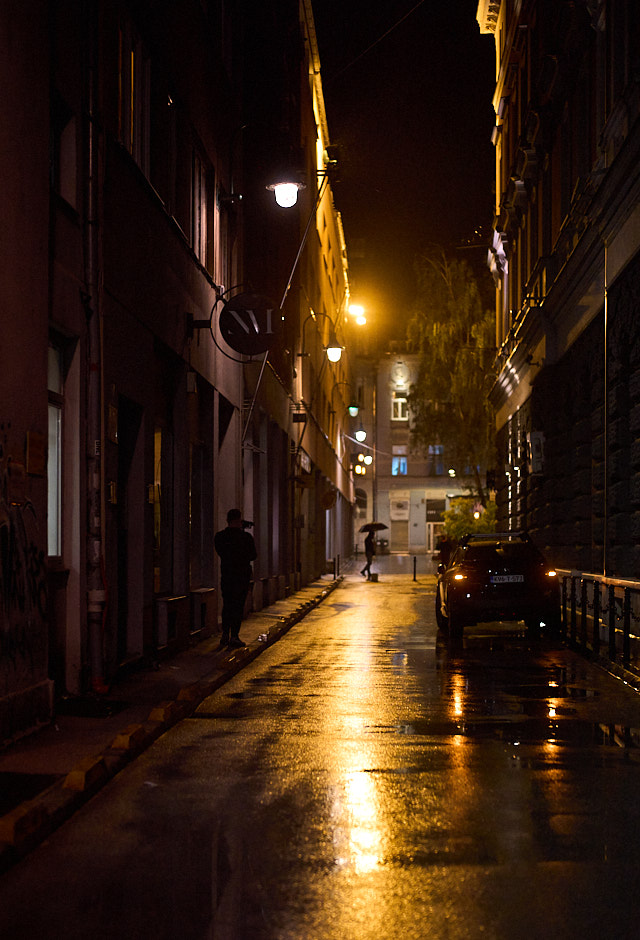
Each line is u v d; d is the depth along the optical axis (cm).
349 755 810
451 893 488
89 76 1062
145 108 1353
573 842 571
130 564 1282
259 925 450
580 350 2159
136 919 461
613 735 892
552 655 1550
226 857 548
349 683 1233
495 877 512
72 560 1034
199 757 804
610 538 1795
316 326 4031
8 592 808
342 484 6284
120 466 1279
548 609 1764
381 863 535
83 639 1044
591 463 2130
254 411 2356
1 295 805
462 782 716
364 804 657
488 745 848
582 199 1939
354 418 8306
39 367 890
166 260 1440
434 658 1512
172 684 1140
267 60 2506
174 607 1450
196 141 1706
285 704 1070
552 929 443
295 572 3191
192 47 1625
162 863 539
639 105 1556
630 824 607
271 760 792
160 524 1479
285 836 586
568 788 697
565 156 2297
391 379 8325
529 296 2569
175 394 1555
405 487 8262
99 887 504
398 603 2934
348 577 4722
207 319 1762
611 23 1720
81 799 653
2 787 661
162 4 1414
